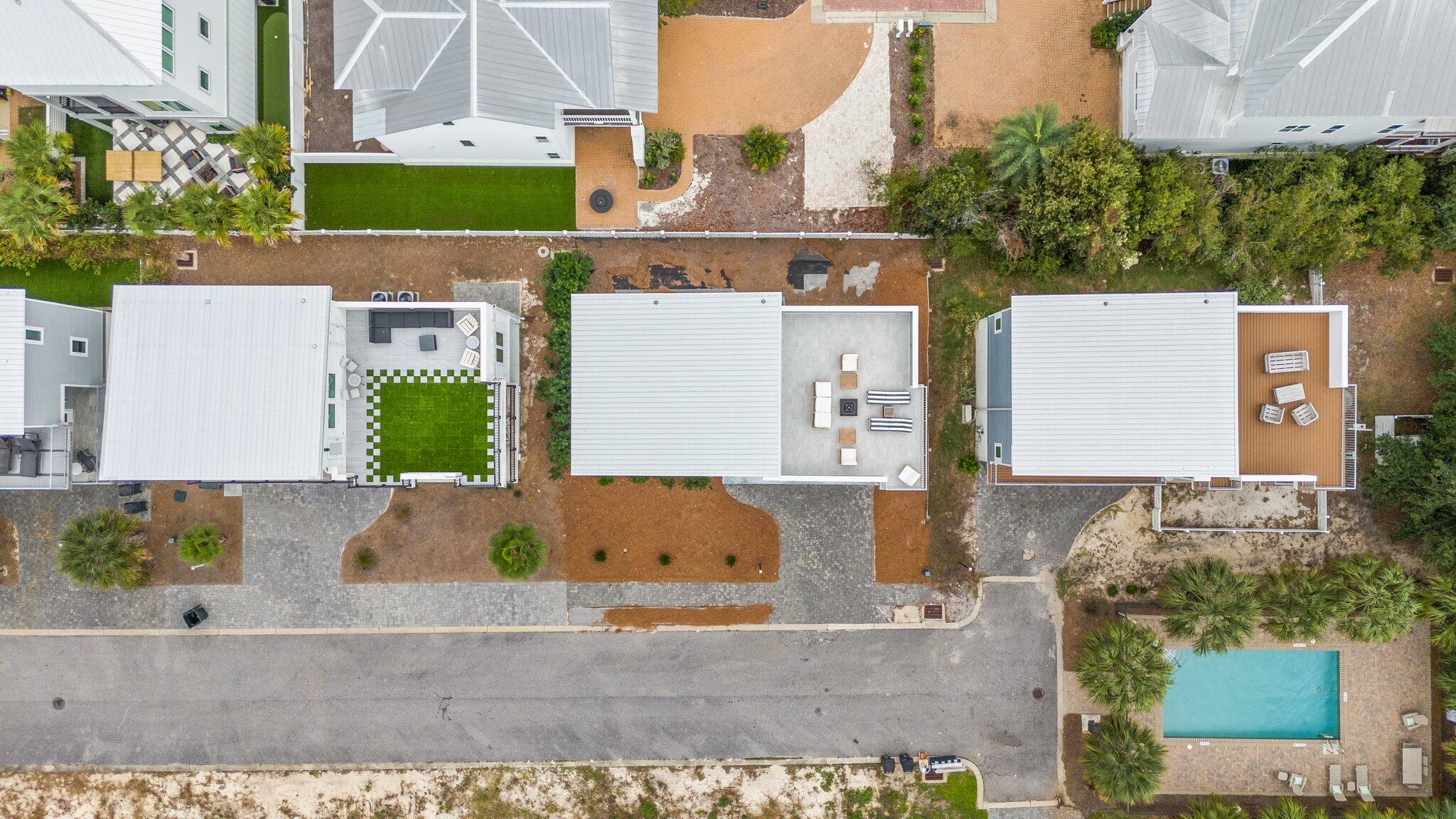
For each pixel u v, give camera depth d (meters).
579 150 29.27
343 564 29.55
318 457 24.02
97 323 27.84
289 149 28.00
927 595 29.89
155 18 23.69
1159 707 30.50
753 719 30.03
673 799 29.97
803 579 29.88
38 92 25.11
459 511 29.62
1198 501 29.73
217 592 29.48
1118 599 29.86
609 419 24.30
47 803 29.48
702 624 29.95
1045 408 24.33
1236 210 27.41
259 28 29.22
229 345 24.25
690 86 29.52
